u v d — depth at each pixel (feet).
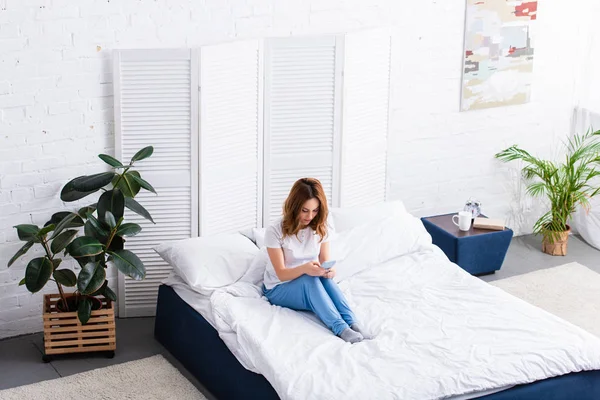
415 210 20.12
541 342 13.34
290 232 14.73
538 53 20.51
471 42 19.47
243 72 16.97
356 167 18.53
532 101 20.86
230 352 13.75
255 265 15.51
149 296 17.33
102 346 15.48
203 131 16.69
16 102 15.39
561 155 21.72
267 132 17.57
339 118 17.90
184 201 17.10
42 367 15.20
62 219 15.51
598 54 20.92
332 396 11.94
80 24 15.58
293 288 14.53
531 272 19.35
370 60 18.12
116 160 15.46
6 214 15.81
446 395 12.16
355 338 13.67
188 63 16.37
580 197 20.08
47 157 15.90
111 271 17.15
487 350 13.10
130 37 16.07
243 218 17.76
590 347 13.29
